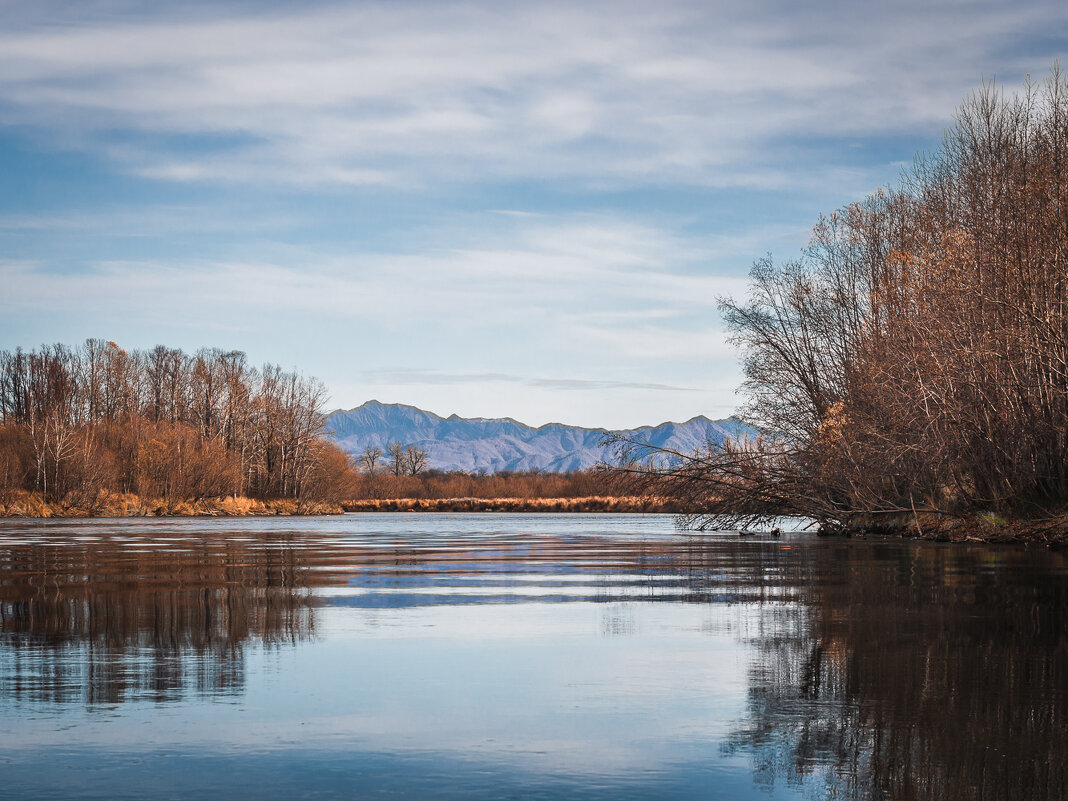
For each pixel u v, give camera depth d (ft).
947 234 124.57
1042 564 77.00
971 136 129.90
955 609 49.44
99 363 382.42
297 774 22.20
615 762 23.11
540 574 72.18
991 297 114.01
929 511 124.06
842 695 29.78
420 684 31.58
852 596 55.67
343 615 48.01
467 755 23.68
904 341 125.18
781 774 22.16
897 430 118.83
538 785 21.42
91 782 21.61
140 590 59.82
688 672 33.37
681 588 60.90
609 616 47.60
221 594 57.52
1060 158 117.39
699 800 20.40
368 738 25.21
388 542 126.11
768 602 53.16
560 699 29.40
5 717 27.30
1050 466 110.11
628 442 144.25
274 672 33.53
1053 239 111.86
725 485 139.74
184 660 35.76
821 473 131.64
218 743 24.73
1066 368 106.83
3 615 47.65
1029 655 36.19
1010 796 20.68
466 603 52.95
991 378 111.75
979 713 27.48
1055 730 25.73
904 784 21.40
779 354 143.64
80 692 30.40
